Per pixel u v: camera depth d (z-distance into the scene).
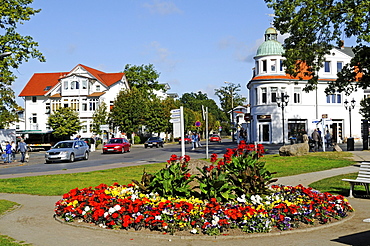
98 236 8.19
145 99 79.44
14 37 32.19
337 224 8.94
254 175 10.02
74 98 74.50
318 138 37.62
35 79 83.88
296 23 27.98
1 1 31.94
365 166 12.64
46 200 13.11
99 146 65.62
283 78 55.16
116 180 18.28
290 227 8.49
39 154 51.09
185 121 90.38
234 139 74.94
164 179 10.14
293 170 20.78
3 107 59.44
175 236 7.94
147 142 60.06
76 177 19.86
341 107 57.44
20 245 7.39
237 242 7.62
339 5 26.31
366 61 28.47
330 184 15.23
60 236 8.20
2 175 23.17
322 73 57.00
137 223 8.55
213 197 9.61
